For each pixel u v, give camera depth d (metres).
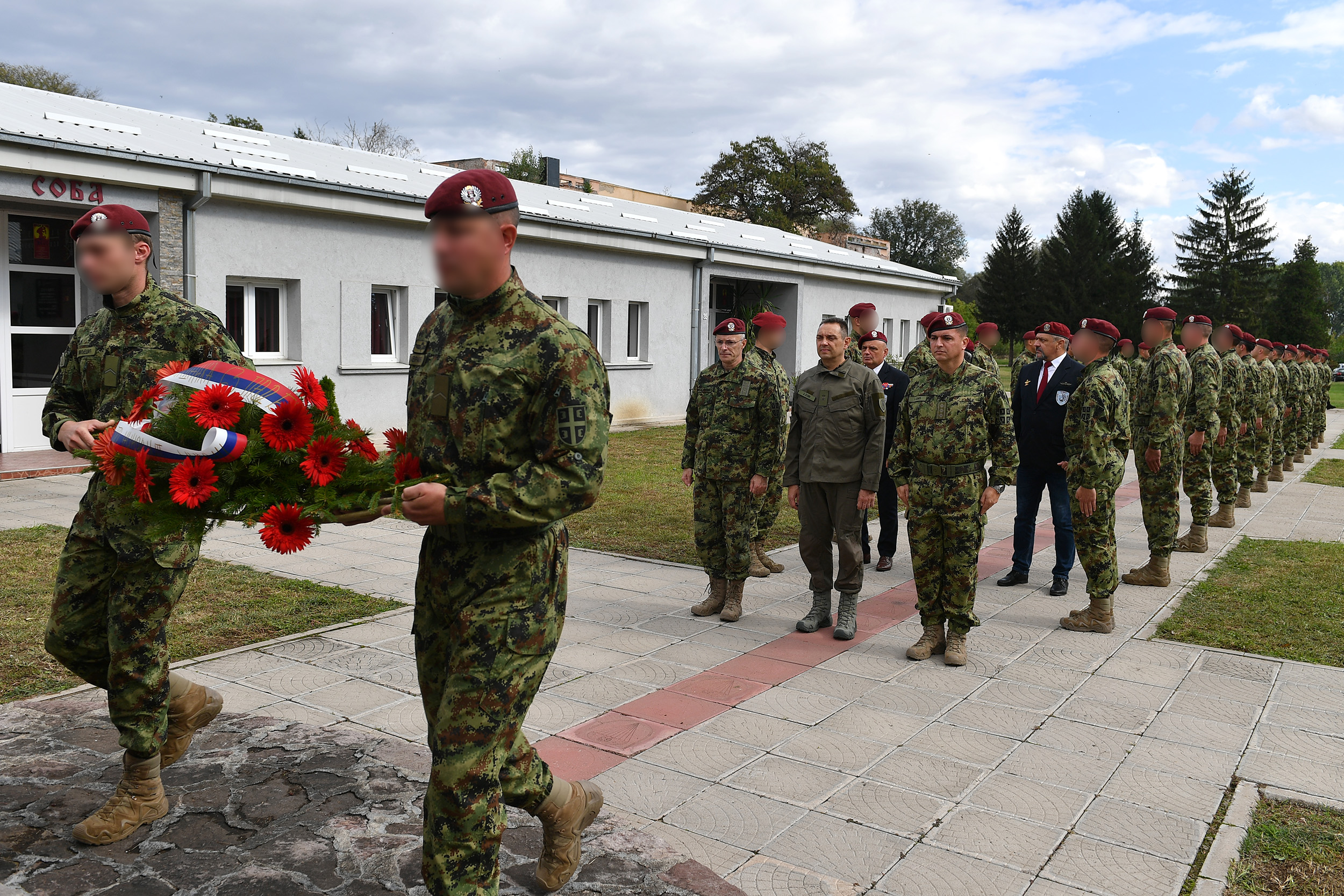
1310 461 17.39
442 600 2.30
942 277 28.06
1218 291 64.31
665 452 14.82
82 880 2.74
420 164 17.52
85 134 10.59
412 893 2.72
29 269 11.20
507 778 2.50
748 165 54.81
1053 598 6.95
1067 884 3.08
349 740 3.81
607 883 2.85
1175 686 5.02
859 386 5.60
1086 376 5.91
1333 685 5.06
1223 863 3.19
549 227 15.93
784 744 4.16
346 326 13.25
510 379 2.21
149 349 2.95
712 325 22.30
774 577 7.43
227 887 2.73
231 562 7.28
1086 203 65.19
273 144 14.81
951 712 4.60
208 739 3.79
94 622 2.96
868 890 3.02
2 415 11.14
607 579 7.22
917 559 5.42
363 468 2.30
